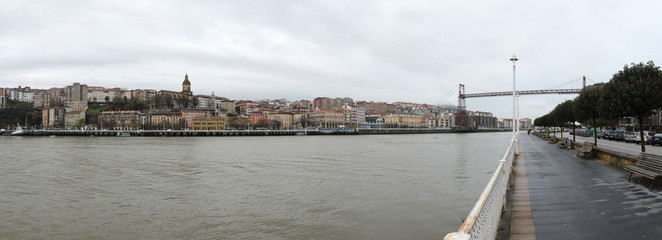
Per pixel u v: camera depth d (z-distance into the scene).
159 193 28.47
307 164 46.53
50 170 42.69
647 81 19.86
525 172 20.30
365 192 26.94
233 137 165.12
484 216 6.35
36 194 28.66
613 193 13.68
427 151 69.31
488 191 7.10
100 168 44.34
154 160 54.09
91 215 22.52
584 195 13.57
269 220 20.52
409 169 39.81
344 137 168.38
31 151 73.44
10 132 198.50
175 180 34.50
